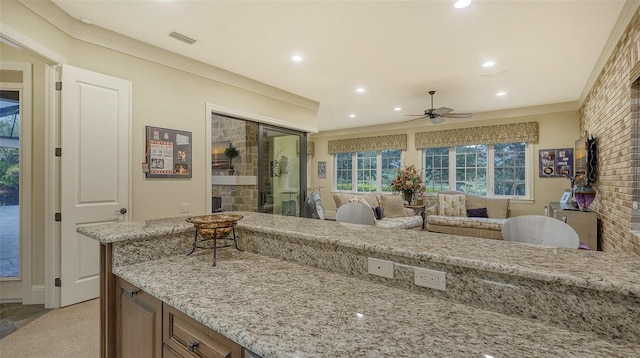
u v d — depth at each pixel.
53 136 2.71
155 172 3.33
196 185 3.73
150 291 1.17
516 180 6.17
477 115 6.51
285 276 1.29
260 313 0.93
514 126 6.05
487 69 3.89
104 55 2.99
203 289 1.14
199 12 2.62
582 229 3.82
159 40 3.15
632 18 2.52
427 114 5.01
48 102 2.71
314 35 3.02
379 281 1.21
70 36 2.77
